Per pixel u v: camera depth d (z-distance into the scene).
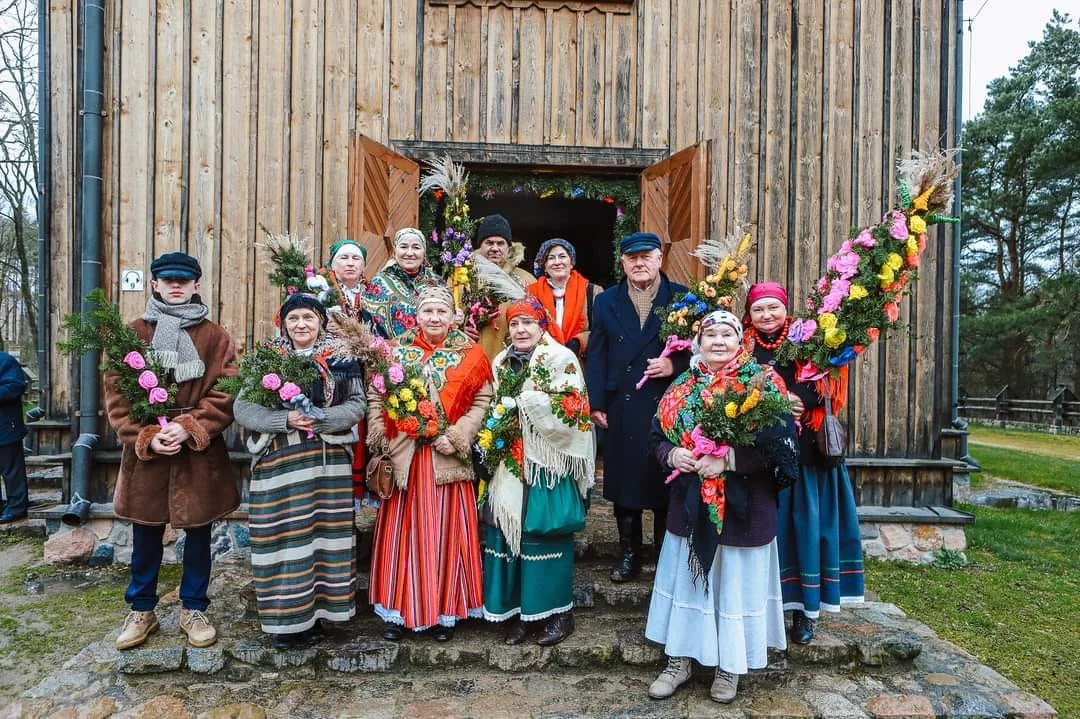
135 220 5.02
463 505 3.18
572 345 4.18
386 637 3.17
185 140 5.05
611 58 5.26
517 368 3.22
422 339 3.24
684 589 2.87
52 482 6.96
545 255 4.23
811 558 3.05
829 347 2.96
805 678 3.07
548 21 5.23
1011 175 22.86
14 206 14.51
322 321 3.19
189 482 3.14
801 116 5.30
